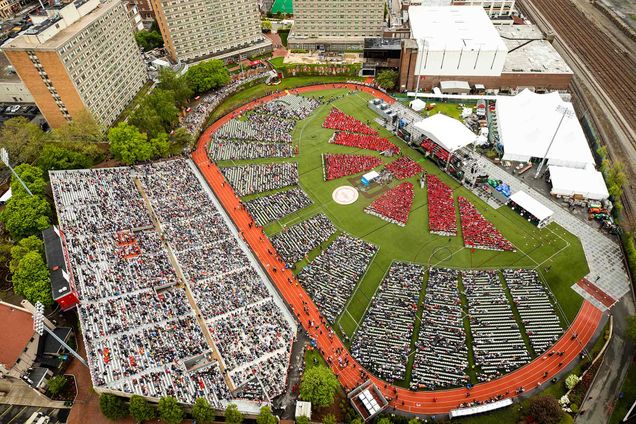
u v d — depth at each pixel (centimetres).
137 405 8088
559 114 15600
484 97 18200
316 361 9494
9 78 18200
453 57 18388
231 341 9450
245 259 11600
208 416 8100
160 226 12500
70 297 9862
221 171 15188
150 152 14762
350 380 9156
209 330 9638
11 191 13400
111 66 16562
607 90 18612
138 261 11162
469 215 13225
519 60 19388
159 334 9394
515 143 15238
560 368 9294
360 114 18288
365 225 13038
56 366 9425
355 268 11569
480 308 10388
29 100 18488
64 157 14125
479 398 8806
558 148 14788
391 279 11219
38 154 14900
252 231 12888
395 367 9269
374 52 19938
